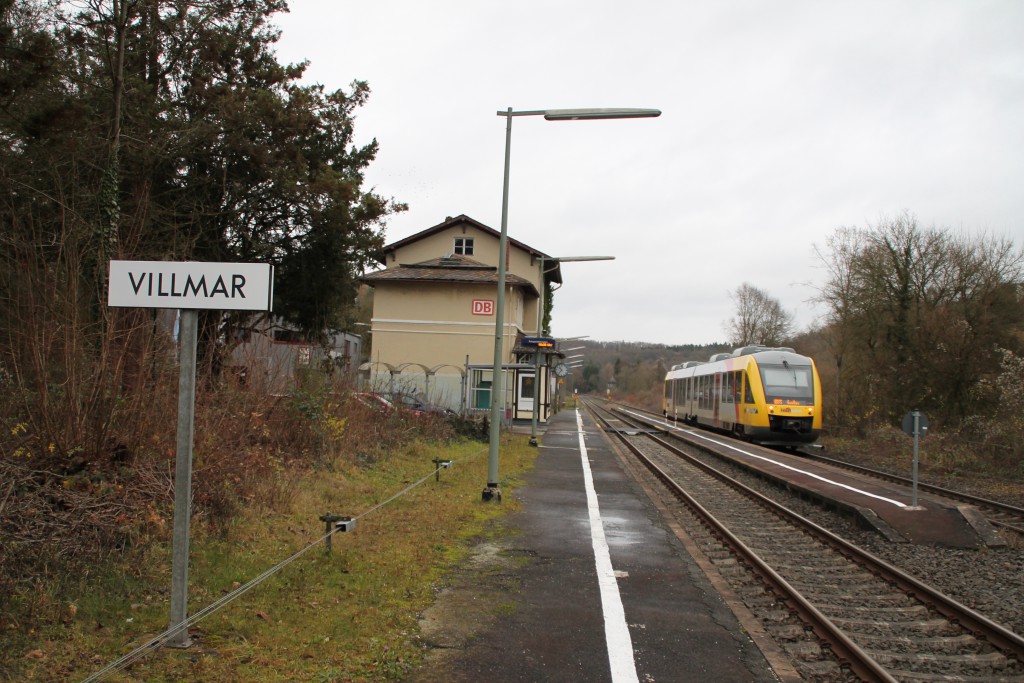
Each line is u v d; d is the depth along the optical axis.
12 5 11.48
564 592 7.52
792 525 12.89
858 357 36.03
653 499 14.44
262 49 21.73
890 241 34.62
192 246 12.05
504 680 5.28
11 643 4.98
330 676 5.08
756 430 29.23
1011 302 30.30
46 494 7.15
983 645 6.93
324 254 23.78
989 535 12.06
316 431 13.72
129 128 16.38
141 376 8.31
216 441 9.30
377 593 6.98
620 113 13.41
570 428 37.56
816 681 5.80
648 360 139.25
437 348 39.06
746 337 71.44
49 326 7.69
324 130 23.33
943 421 30.22
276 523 9.03
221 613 6.00
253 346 13.23
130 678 4.77
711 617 6.94
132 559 6.65
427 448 19.19
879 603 8.35
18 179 11.29
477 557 8.81
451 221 43.72
